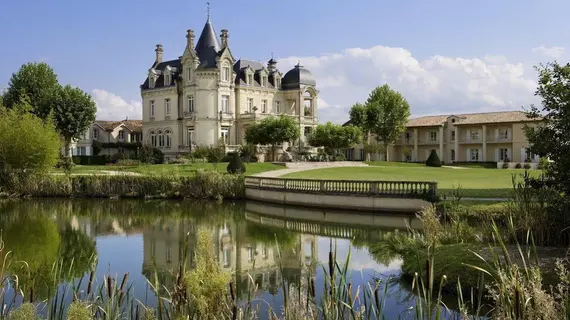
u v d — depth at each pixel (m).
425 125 77.19
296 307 7.05
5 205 34.44
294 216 28.23
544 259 11.30
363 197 28.78
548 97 14.49
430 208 17.41
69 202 36.56
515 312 5.84
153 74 69.81
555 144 14.30
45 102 59.38
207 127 63.94
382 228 23.58
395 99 75.25
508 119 68.81
